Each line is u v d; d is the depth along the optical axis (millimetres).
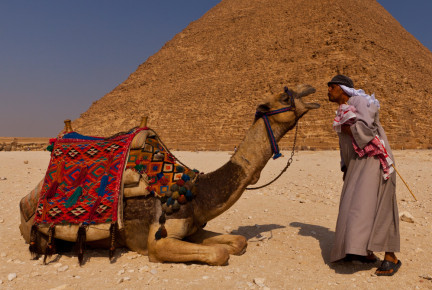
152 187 5637
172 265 5383
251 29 123188
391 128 70688
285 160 26828
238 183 5539
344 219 5383
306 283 4801
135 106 127562
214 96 108188
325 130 74250
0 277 5031
